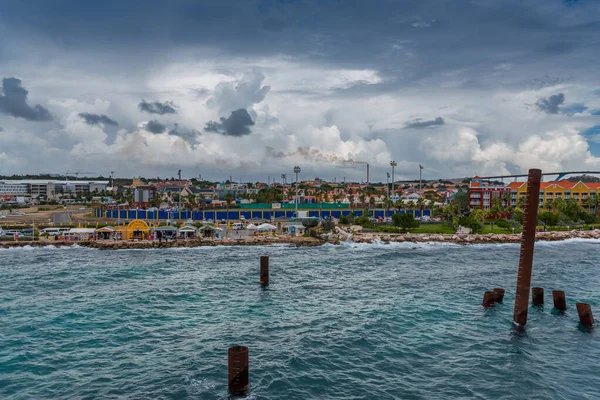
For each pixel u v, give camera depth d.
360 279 72.62
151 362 37.84
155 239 124.31
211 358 38.59
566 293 61.62
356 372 35.84
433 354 39.56
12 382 34.28
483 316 50.59
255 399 31.53
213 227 133.12
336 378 34.72
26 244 116.00
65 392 32.69
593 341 42.81
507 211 178.12
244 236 131.00
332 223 144.25
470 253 105.44
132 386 33.50
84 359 38.56
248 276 75.31
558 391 32.94
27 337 44.00
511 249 113.38
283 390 32.75
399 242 125.00
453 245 121.50
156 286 67.06
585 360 38.44
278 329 46.34
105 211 198.62
